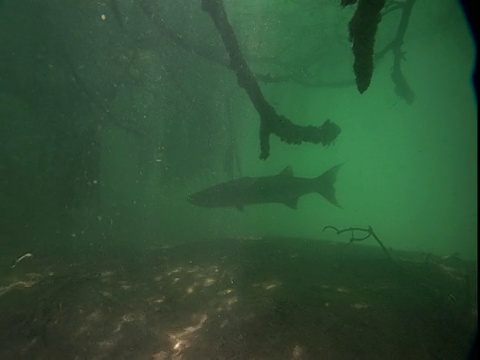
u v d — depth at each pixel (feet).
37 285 19.75
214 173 68.13
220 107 63.36
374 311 15.12
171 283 19.24
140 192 72.74
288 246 28.86
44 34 44.11
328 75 92.94
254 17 51.19
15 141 55.11
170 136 58.54
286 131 22.63
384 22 60.75
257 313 14.62
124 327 14.43
